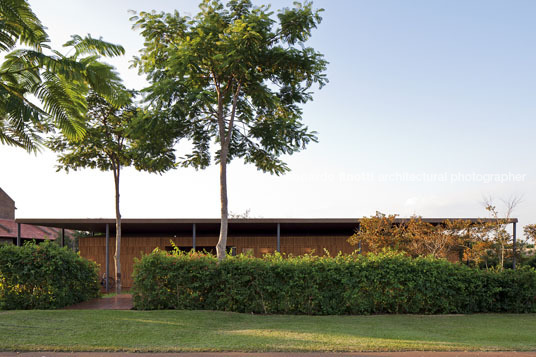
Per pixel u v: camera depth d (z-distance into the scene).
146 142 14.20
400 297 10.26
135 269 10.43
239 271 10.27
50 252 10.73
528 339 7.18
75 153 15.72
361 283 10.17
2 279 10.36
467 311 10.61
